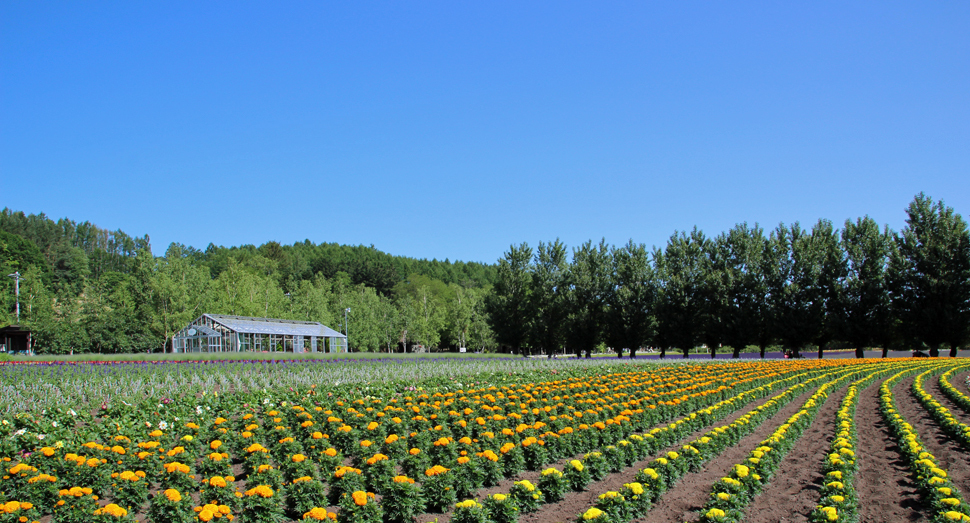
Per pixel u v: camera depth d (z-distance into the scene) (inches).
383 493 356.2
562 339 2514.8
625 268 2297.0
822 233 2132.1
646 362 1483.8
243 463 454.6
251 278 3011.8
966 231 1839.3
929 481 373.7
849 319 1941.4
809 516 354.3
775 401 740.0
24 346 2369.6
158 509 319.6
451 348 3878.0
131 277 2501.2
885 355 1957.4
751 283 2054.6
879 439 568.1
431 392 795.4
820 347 2043.6
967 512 334.6
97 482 378.9
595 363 1422.2
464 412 600.1
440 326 3469.5
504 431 501.4
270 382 944.9
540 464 462.9
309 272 4827.8
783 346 2092.8
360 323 3056.1
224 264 4478.3
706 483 424.8
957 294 1812.3
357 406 630.5
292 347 2194.9
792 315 1972.2
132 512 344.8
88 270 4313.5
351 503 321.4
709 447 492.7
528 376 1046.4
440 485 360.8
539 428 538.9
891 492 403.5
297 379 976.3
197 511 308.8
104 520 302.7
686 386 903.1
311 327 2380.7
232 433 491.2
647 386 895.7
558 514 357.4
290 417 562.6
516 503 349.1
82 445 422.0
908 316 1879.9
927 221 1948.8
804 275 2001.7
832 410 743.1
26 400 730.8
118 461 414.3
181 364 1294.3
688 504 379.2
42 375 1018.1
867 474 447.2
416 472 422.6
